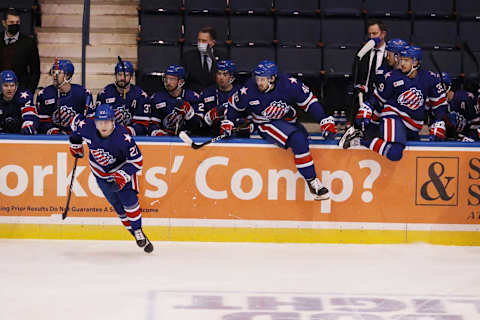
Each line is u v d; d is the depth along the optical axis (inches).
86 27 1218.6
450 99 1079.6
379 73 960.9
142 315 585.6
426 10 1421.0
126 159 775.1
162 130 970.7
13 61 1061.1
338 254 830.5
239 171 879.7
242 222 881.5
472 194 886.4
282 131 852.6
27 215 879.1
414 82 867.4
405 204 885.8
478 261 804.6
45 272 722.8
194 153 877.8
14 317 577.3
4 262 761.6
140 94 946.7
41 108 949.2
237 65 1301.7
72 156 870.4
